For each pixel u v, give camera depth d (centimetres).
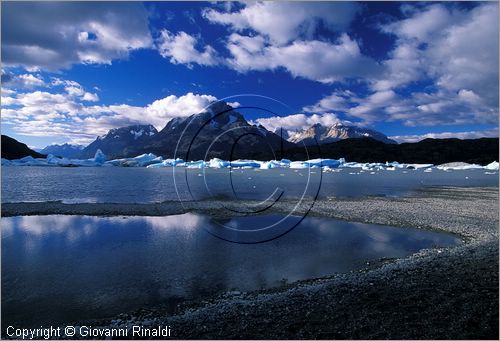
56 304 775
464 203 2334
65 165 10800
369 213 1897
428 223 1634
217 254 1152
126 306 765
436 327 554
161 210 1959
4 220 1703
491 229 1495
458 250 1092
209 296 817
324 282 882
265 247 1238
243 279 927
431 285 752
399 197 2686
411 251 1191
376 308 645
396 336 531
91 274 966
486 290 700
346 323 589
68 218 1756
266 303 713
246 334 570
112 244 1273
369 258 1111
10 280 920
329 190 3259
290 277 941
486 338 512
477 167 10438
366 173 7106
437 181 4694
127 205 2117
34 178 4772
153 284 894
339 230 1502
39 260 1086
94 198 2545
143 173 6556
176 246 1250
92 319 702
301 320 614
